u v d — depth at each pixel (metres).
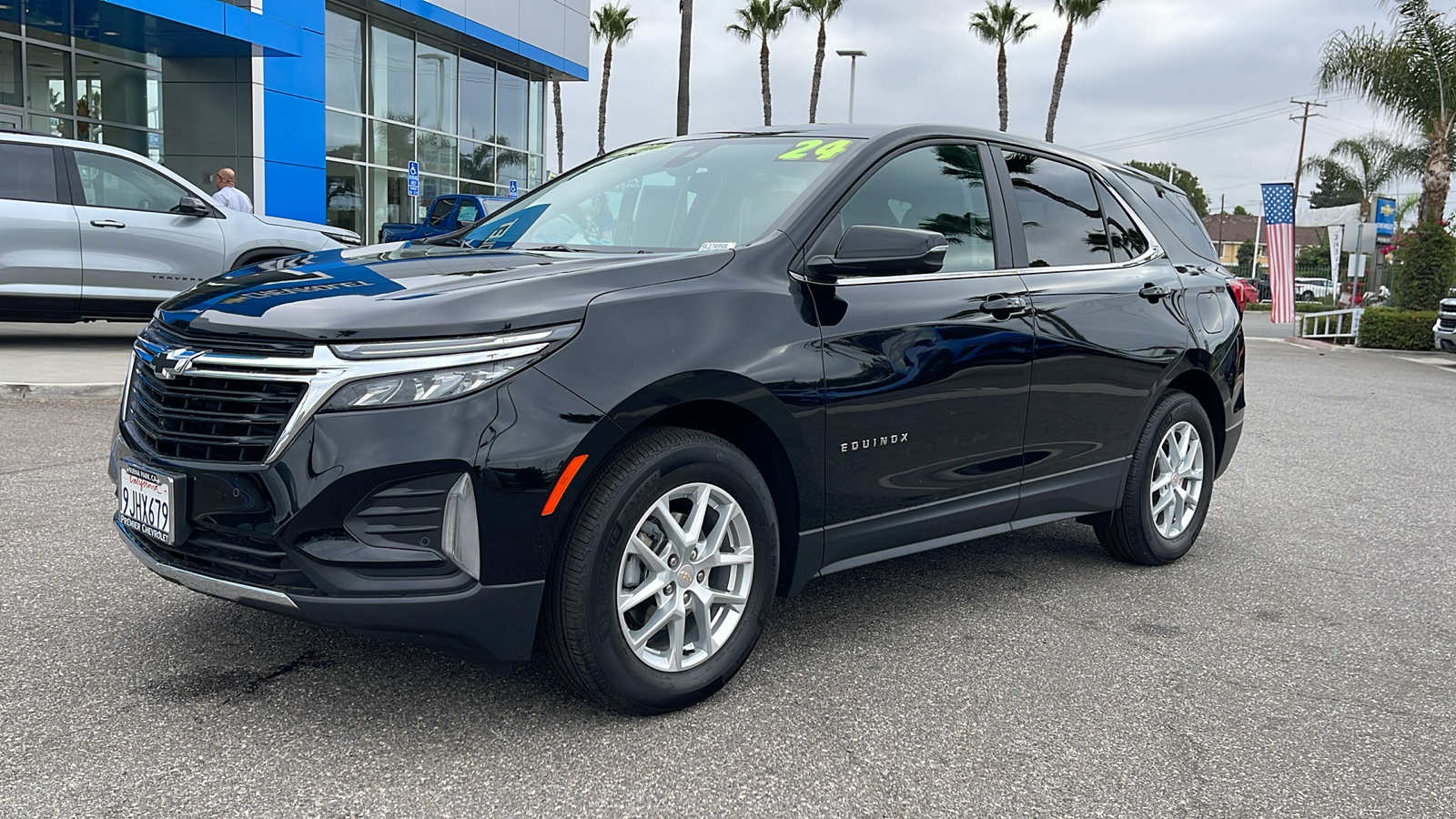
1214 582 4.62
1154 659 3.65
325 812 2.45
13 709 2.90
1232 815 2.61
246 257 10.30
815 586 4.36
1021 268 4.05
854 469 3.38
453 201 17.55
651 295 2.96
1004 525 4.03
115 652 3.32
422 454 2.57
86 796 2.47
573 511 2.79
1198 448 4.88
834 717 3.08
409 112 22.83
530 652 2.76
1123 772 2.81
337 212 21.08
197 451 2.76
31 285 9.16
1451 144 21.70
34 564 4.09
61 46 16.14
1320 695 3.38
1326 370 15.24
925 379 3.53
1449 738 3.09
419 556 2.60
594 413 2.73
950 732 3.02
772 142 3.96
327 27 20.38
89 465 5.75
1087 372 4.18
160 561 2.90
